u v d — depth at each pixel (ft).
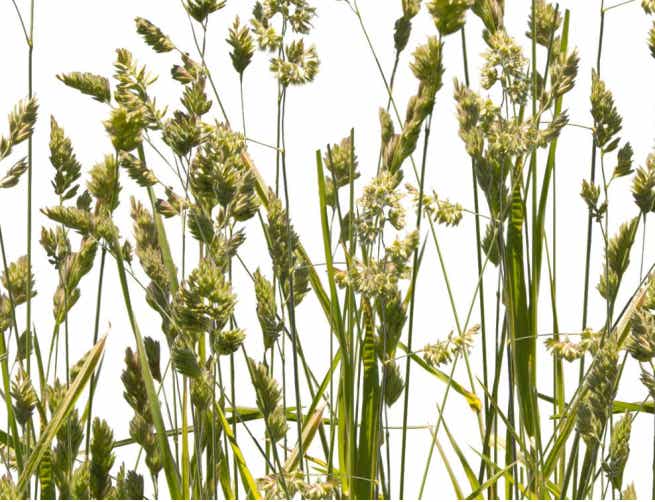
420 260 3.32
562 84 3.42
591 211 3.39
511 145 3.37
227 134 3.23
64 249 3.47
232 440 3.27
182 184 3.23
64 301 3.49
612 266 3.37
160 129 3.23
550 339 3.38
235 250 3.18
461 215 3.39
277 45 3.30
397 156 3.30
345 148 3.49
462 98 3.41
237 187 3.17
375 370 3.34
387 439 3.35
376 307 3.33
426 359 3.29
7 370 3.46
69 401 3.31
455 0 3.20
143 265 3.34
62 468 3.34
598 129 3.42
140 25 3.38
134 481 3.28
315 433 3.41
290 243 3.27
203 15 3.36
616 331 3.43
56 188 3.46
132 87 3.24
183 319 3.14
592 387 3.27
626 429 3.28
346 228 3.44
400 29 3.43
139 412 3.34
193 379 3.25
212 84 3.38
